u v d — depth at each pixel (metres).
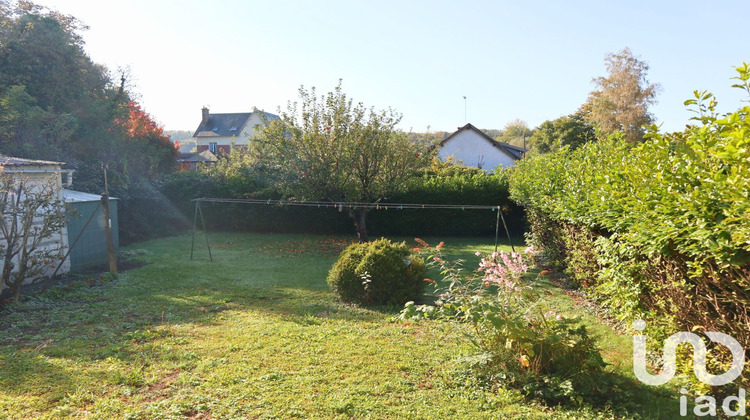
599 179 6.51
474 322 5.23
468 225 18.50
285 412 4.12
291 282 10.05
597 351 4.74
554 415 4.12
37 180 9.58
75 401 4.37
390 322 7.13
